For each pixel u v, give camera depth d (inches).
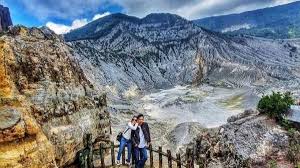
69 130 464.4
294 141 503.5
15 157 346.9
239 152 518.0
